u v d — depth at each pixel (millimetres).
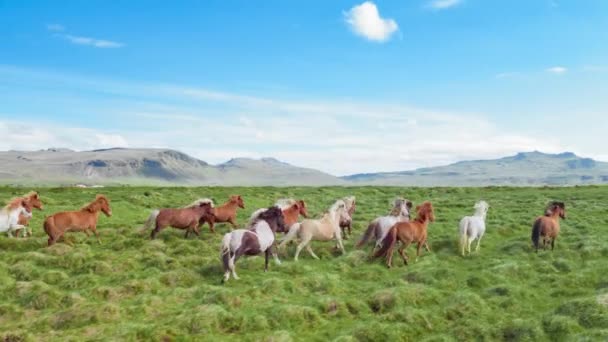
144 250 19344
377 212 31016
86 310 12461
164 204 34094
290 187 50750
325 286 14906
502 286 14594
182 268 16484
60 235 19828
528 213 29953
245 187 49750
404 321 12352
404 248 18062
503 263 17719
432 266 17422
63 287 14969
